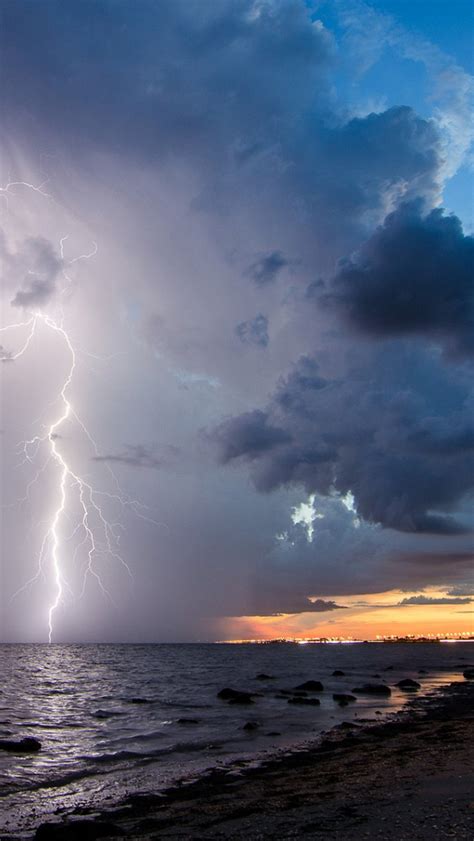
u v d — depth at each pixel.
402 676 42.34
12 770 12.54
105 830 7.69
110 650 120.56
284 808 8.45
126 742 16.06
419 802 7.94
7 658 77.19
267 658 79.19
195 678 40.94
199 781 11.15
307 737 16.33
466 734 15.28
